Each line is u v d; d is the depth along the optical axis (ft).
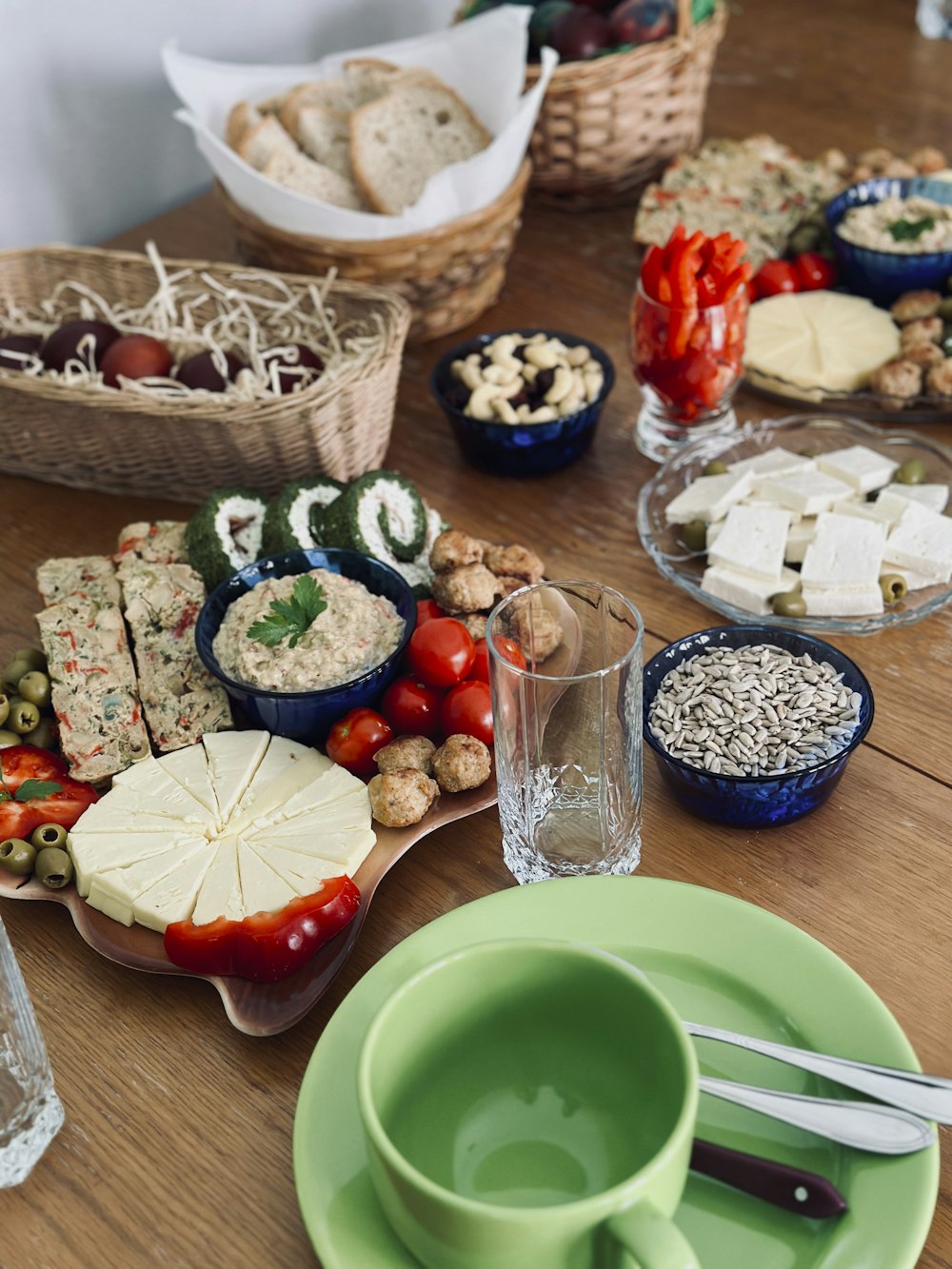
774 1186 1.92
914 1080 2.03
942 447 3.74
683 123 5.28
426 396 4.47
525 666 2.75
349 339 4.08
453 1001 1.96
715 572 3.37
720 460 3.87
